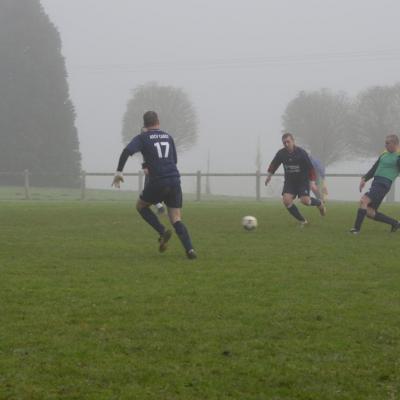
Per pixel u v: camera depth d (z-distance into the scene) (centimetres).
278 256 1712
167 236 1709
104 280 1361
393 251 1820
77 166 9325
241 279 1378
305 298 1198
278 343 933
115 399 743
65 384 781
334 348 913
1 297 1188
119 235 2197
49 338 942
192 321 1036
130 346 912
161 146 1697
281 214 3133
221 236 2173
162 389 770
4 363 841
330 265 1566
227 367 839
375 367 844
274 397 755
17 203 4534
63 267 1522
